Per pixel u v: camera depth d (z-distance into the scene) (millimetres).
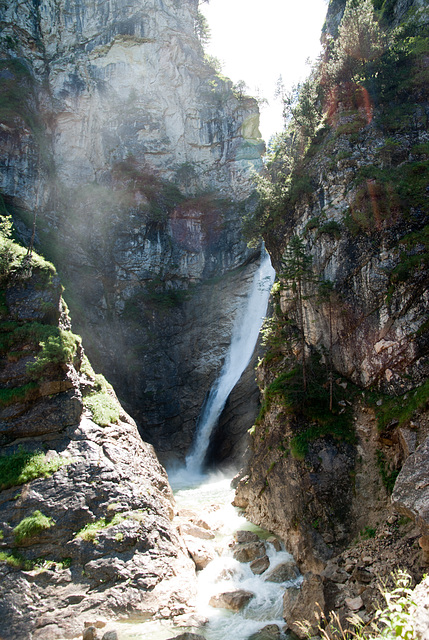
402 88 22578
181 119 49781
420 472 11805
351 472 15938
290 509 16547
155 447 37219
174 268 43469
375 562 12789
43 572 14367
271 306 33375
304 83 25406
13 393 18500
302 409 18328
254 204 45594
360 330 18562
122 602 13969
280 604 13750
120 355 39094
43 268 21750
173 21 51812
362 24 23203
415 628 5523
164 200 45188
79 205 43719
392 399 16781
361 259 19109
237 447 33531
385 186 19469
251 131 51312
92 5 50594
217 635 12727
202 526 19422
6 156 38125
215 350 41781
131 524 16062
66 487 16594
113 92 48188
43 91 45875
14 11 47125
